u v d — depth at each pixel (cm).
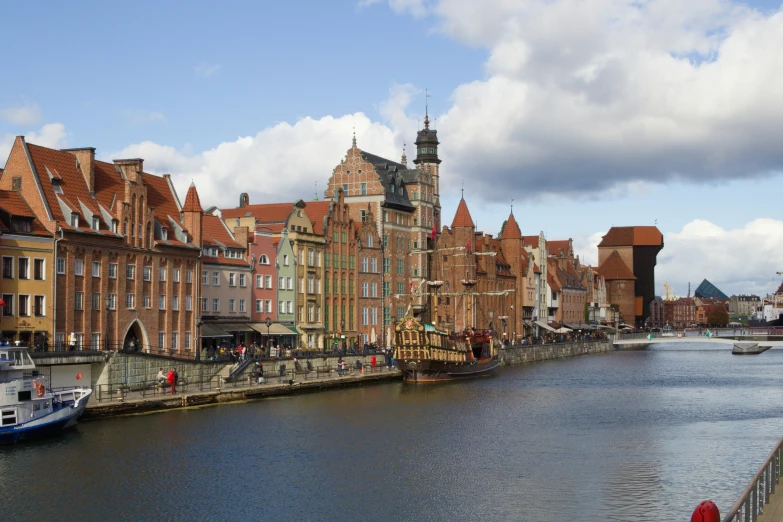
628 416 9025
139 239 10244
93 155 9969
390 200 16638
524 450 7044
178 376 9612
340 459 6656
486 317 19838
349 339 15300
